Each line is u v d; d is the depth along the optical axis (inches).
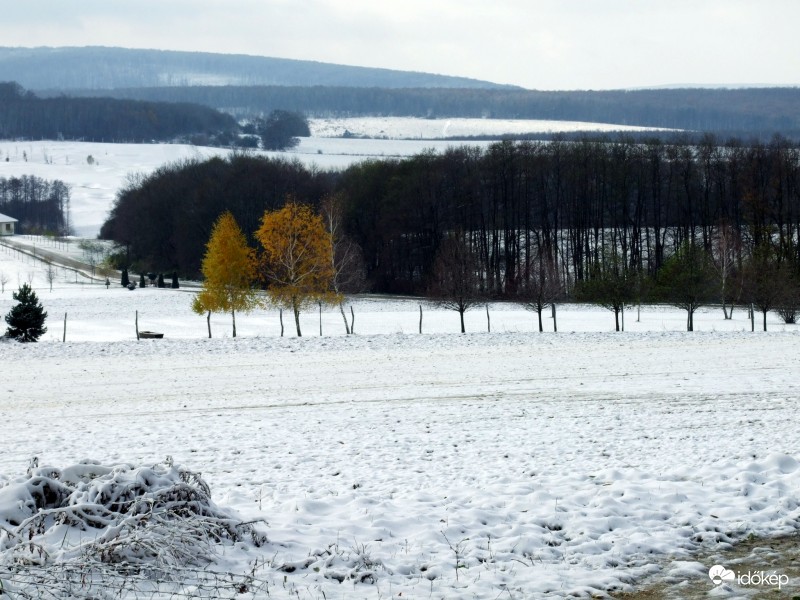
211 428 792.3
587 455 608.1
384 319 2256.4
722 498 454.0
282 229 1814.7
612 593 336.2
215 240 1793.8
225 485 534.0
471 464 586.6
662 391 978.1
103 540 336.8
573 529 404.8
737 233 2933.1
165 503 375.2
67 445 714.8
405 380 1119.0
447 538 391.2
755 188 3159.5
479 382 1089.4
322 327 2118.6
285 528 401.4
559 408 868.6
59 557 324.5
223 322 2274.9
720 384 1026.7
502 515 425.7
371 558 360.5
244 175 4028.1
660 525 412.5
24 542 325.4
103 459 641.6
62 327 2219.5
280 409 911.7
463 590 331.6
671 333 1620.3
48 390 1073.5
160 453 664.4
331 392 1030.4
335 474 565.0
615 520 414.6
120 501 366.3
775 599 329.1
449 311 2423.7
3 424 844.0
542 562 365.4
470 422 791.7
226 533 378.3
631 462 571.8
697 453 601.6
